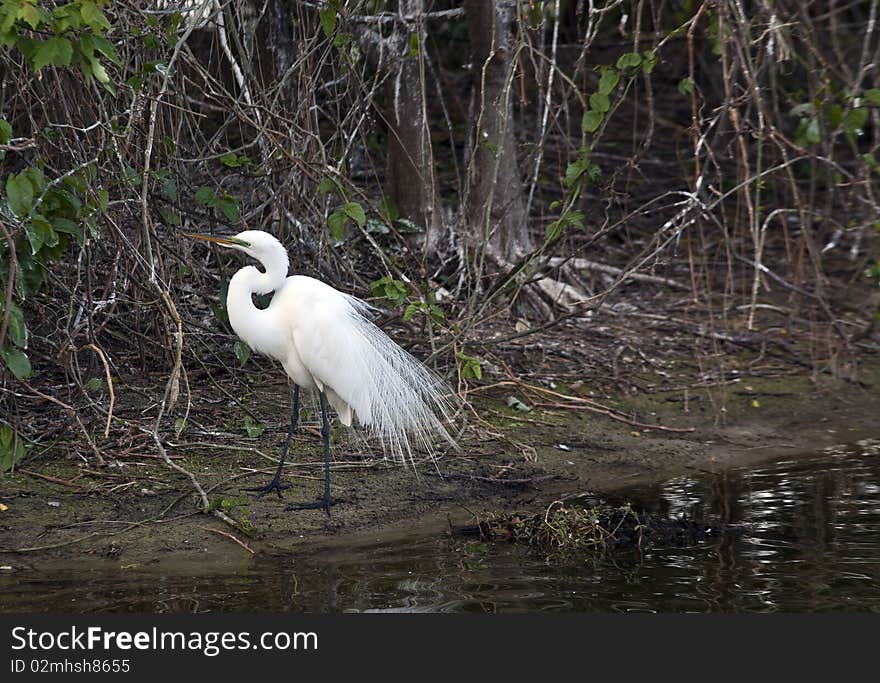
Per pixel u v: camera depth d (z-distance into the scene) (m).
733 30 10.71
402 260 13.25
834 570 8.23
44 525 8.83
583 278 15.44
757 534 9.09
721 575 8.20
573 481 10.56
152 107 9.41
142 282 10.84
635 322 14.70
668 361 13.69
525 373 12.90
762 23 11.61
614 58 23.22
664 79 24.95
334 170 10.52
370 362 9.84
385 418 10.04
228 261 12.87
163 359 11.84
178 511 9.24
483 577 8.23
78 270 9.78
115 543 8.65
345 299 10.05
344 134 12.41
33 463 9.73
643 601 7.72
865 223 13.07
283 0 13.12
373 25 13.88
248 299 9.57
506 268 13.99
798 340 14.43
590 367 13.27
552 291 14.41
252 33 11.55
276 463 10.31
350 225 13.22
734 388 13.02
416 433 10.85
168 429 10.57
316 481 10.07
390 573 8.30
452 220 15.04
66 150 9.84
